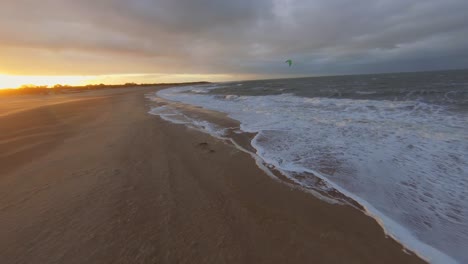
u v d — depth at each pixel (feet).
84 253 8.00
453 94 36.91
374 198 11.17
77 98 83.66
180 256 7.81
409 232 8.84
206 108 44.29
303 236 8.77
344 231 9.00
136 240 8.57
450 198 10.73
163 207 10.69
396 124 22.24
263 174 14.15
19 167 15.44
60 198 11.55
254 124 27.40
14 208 10.77
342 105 35.19
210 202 11.16
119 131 25.32
